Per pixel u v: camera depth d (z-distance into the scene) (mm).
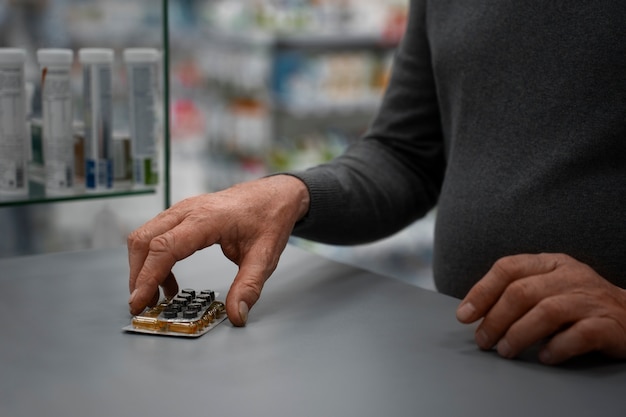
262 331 797
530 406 632
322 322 825
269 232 929
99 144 1198
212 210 892
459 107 1146
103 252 1082
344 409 620
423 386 667
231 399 634
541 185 1015
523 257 779
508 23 1076
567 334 708
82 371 688
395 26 4016
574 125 1001
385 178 1220
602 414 621
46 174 1183
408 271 3867
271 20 3785
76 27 1230
